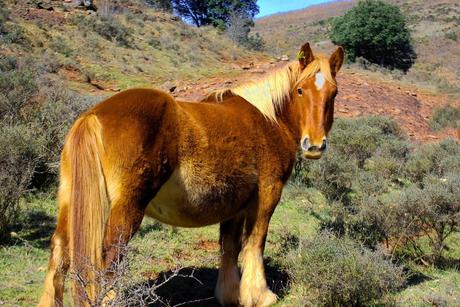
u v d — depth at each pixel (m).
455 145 15.66
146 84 24.39
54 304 3.89
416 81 38.78
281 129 5.43
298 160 11.70
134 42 30.36
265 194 5.28
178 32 35.88
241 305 5.34
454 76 50.78
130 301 3.78
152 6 43.22
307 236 7.01
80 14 29.94
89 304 3.54
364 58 44.84
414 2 91.19
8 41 22.16
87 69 23.55
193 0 47.03
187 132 4.45
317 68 5.33
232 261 5.60
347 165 10.87
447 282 6.46
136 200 4.14
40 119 9.73
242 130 4.99
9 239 6.52
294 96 5.50
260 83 5.45
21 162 6.98
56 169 8.63
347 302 5.28
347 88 28.58
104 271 3.65
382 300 5.50
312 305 5.23
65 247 3.98
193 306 5.45
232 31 41.12
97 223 3.82
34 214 7.56
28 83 11.23
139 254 6.04
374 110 25.72
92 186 3.85
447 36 66.56
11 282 5.32
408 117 26.42
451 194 7.31
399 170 13.30
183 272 6.28
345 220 8.53
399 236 7.55
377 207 7.63
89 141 3.92
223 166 4.72
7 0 26.98
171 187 4.46
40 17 27.09
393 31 44.88
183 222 4.75
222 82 25.39
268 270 6.62
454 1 87.44
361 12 45.62
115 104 4.21
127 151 4.08
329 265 5.15
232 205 5.00
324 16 98.75
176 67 29.06
